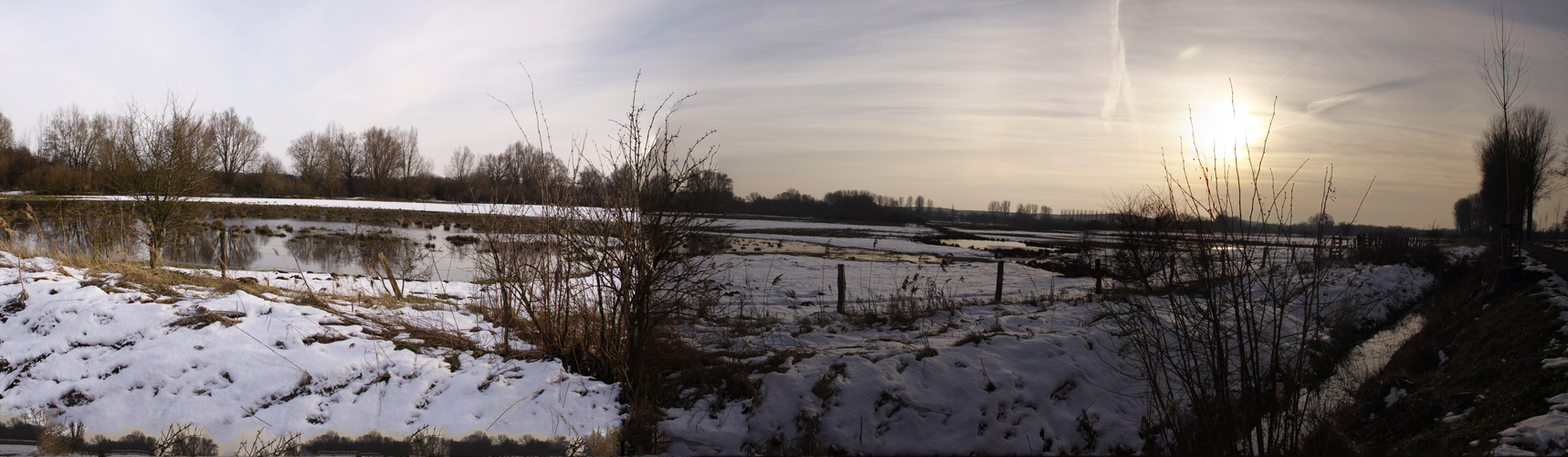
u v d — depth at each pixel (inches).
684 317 302.2
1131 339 294.8
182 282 314.3
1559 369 273.4
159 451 181.9
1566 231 1510.8
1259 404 215.3
